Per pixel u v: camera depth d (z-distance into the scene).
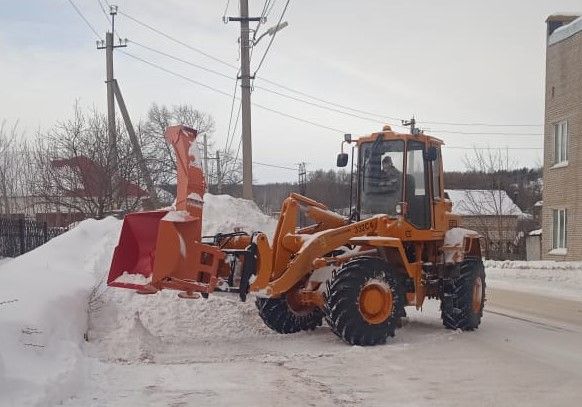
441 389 6.08
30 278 8.04
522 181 57.34
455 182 51.47
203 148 45.22
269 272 7.98
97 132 19.84
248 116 18.20
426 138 9.36
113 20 27.11
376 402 5.61
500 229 36.03
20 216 17.62
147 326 8.59
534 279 18.83
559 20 24.77
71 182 18.98
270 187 52.41
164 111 48.41
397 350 7.88
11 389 5.03
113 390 5.81
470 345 8.36
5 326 6.06
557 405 5.59
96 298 8.51
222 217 12.92
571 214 23.34
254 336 8.77
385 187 9.19
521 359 7.49
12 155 26.64
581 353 7.89
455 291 9.50
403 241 9.00
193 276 7.41
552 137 24.64
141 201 21.08
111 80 25.08
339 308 8.00
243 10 18.16
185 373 6.54
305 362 7.16
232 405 5.46
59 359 6.16
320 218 9.03
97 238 11.05
